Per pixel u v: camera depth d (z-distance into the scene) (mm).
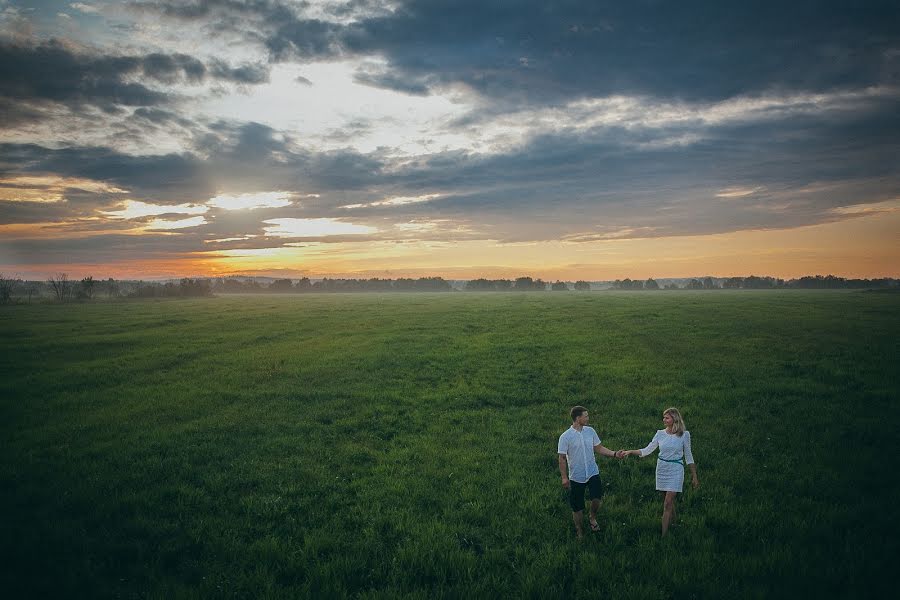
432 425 16578
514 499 10789
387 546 8922
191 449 14367
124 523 9602
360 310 61375
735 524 9297
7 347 31938
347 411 18406
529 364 26047
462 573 7910
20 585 7539
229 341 35688
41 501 10773
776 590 7051
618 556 8258
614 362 25688
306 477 12234
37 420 17328
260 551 8555
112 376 24359
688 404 18031
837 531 8805
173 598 7227
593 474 8938
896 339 28953
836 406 16719
